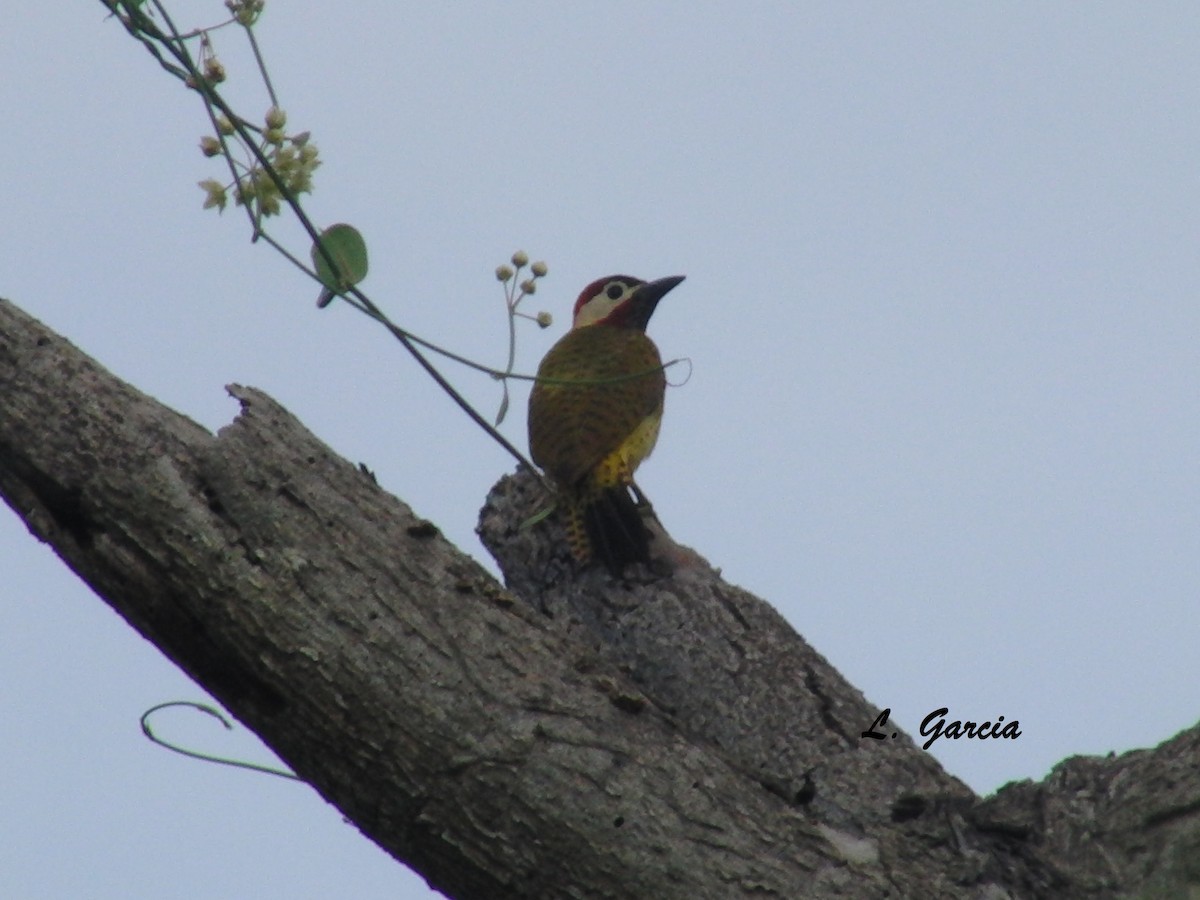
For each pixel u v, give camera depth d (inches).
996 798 315.6
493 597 299.0
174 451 287.3
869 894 284.8
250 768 326.0
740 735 338.6
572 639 304.2
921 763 331.3
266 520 287.0
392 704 281.7
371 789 285.3
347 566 289.0
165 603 285.3
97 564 285.6
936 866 301.1
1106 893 302.4
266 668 282.8
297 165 311.3
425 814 282.4
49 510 286.5
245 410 300.4
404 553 296.0
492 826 280.5
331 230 319.0
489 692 286.2
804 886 282.5
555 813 279.9
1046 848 309.9
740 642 353.4
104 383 291.6
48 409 285.3
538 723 285.3
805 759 329.4
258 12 305.4
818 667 350.0
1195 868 299.6
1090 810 312.7
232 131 307.0
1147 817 306.8
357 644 283.1
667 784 286.4
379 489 304.0
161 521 281.3
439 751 281.1
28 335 292.0
